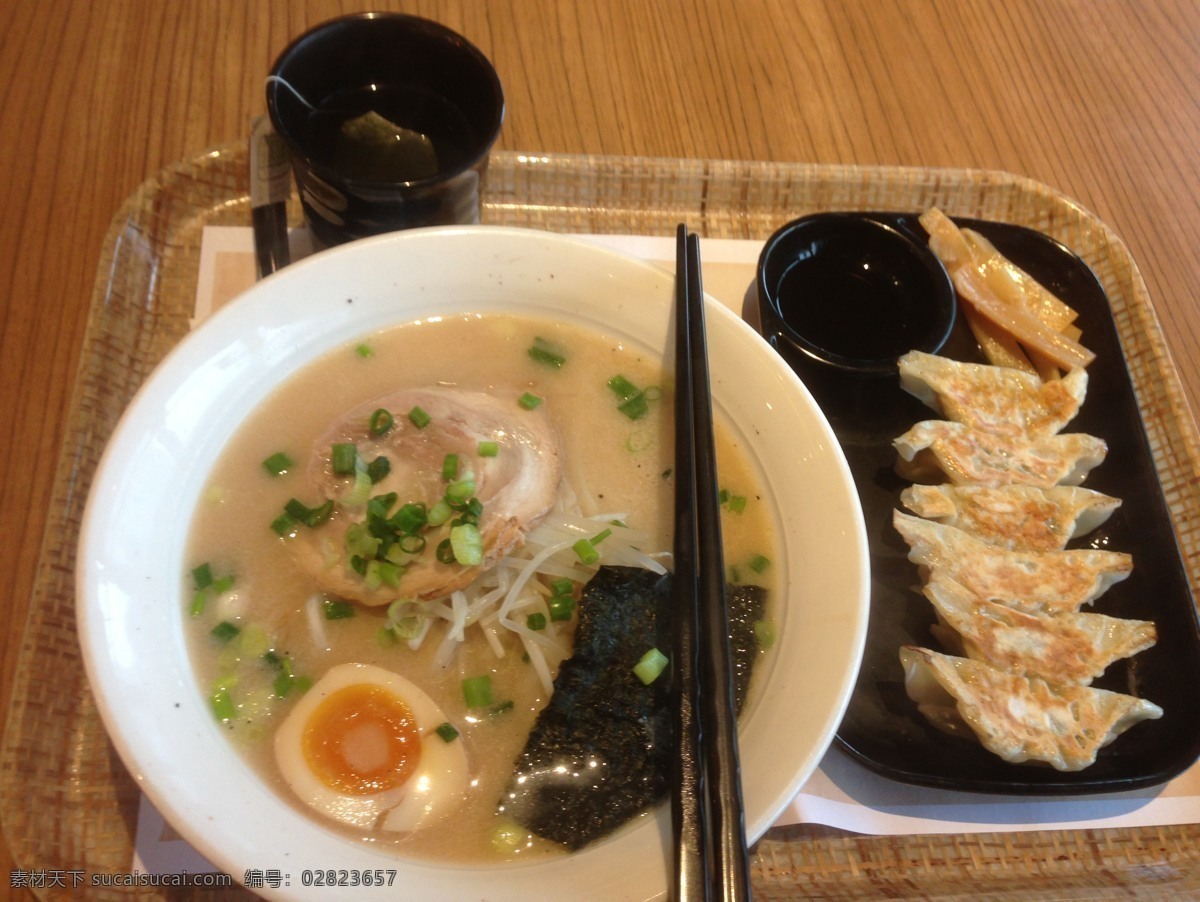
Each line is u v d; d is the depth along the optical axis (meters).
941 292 0.40
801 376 0.38
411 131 0.37
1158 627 0.36
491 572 0.31
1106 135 0.50
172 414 0.29
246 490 0.30
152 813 0.29
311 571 0.30
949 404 0.39
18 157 0.40
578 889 0.24
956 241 0.42
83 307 0.37
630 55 0.48
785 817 0.31
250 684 0.28
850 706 0.33
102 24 0.44
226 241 0.38
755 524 0.31
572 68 0.47
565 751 0.28
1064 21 0.55
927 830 0.32
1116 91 0.52
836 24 0.52
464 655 0.29
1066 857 0.32
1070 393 0.39
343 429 0.31
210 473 0.30
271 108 0.33
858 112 0.48
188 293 0.38
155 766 0.24
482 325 0.34
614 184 0.43
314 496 0.31
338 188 0.33
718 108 0.47
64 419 0.35
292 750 0.27
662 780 0.27
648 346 0.34
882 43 0.51
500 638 0.30
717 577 0.27
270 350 0.31
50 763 0.29
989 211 0.46
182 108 0.43
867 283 0.42
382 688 0.28
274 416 0.32
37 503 0.33
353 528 0.29
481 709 0.29
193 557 0.29
